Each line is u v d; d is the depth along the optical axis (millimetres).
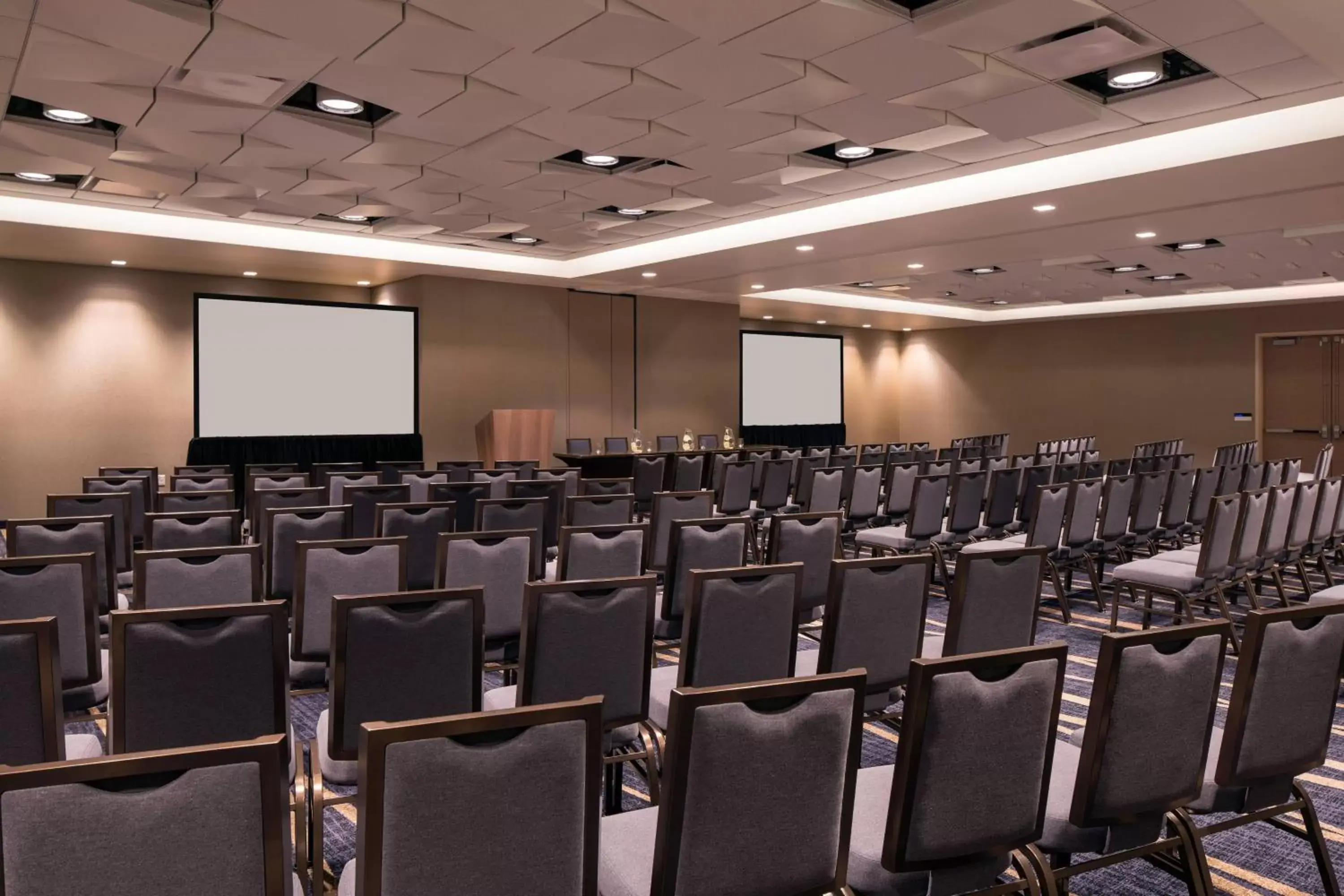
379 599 2576
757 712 1751
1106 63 5355
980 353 20844
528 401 14430
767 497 8484
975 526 7207
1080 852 2281
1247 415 17125
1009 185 8102
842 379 20547
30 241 10250
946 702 1908
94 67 5441
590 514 5496
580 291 14984
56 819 1297
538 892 1613
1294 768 2469
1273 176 7312
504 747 1548
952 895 2061
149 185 8375
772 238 10289
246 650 2520
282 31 4883
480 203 9422
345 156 7445
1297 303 16469
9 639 2141
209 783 1385
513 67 5441
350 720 2611
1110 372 18875
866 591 3223
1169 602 7074
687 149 7293
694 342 16422
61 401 11859
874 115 6344
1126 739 2148
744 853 1784
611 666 2914
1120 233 9742
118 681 2424
